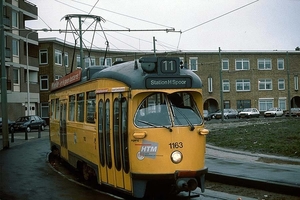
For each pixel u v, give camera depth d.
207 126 37.44
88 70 10.83
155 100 8.48
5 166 14.79
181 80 8.59
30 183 11.36
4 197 9.56
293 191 9.10
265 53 65.19
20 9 45.03
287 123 33.84
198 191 10.13
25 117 39.41
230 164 12.98
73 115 12.59
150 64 8.47
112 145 9.01
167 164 8.17
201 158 8.50
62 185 11.02
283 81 65.94
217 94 63.50
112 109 9.03
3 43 20.77
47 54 51.50
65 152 13.95
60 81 15.12
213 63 63.28
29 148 21.30
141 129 8.22
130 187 8.30
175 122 8.39
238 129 28.97
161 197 9.34
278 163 13.13
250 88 64.75
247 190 9.97
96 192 10.04
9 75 42.62
